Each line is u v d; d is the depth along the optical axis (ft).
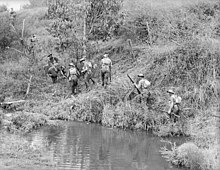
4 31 95.71
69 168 35.65
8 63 85.56
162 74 65.05
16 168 33.71
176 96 55.52
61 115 62.59
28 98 71.41
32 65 82.64
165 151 42.45
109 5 81.41
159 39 75.31
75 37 81.10
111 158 40.32
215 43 64.75
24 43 94.58
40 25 109.29
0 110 61.72
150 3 83.20
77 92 71.41
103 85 68.95
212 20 73.87
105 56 69.82
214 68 61.21
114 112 58.65
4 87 75.20
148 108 59.00
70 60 80.48
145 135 52.60
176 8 80.64
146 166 38.14
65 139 47.65
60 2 82.38
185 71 63.67
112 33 82.64
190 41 66.28
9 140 44.04
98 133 52.44
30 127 52.34
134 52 78.07
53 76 76.28
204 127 52.34
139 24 82.07
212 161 37.86
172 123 53.93
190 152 38.91
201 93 58.75
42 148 41.83
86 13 81.92
